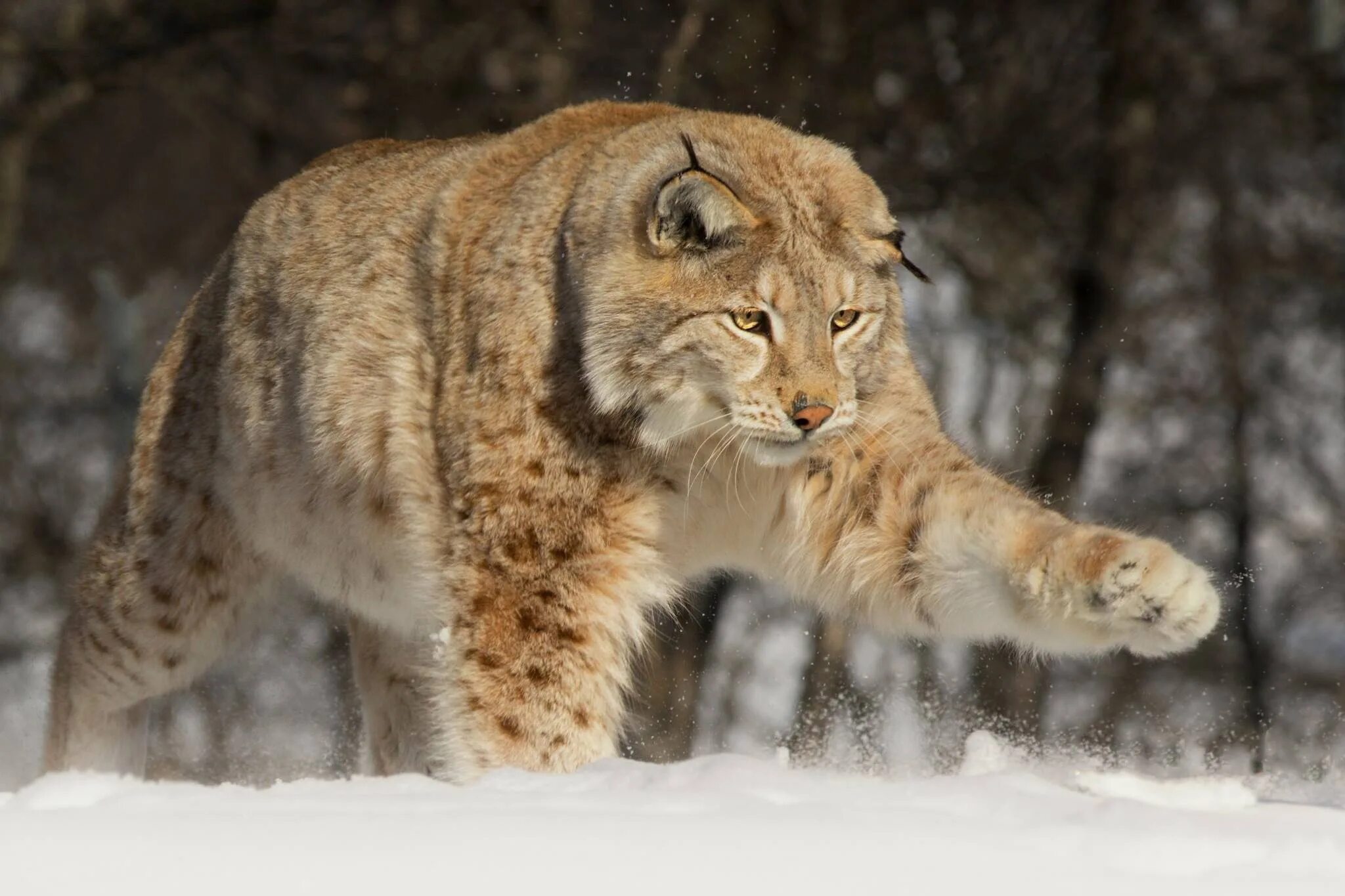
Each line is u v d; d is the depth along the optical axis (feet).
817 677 64.39
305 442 31.83
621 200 28.25
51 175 78.07
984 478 28.12
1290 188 77.71
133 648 36.01
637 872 16.85
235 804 20.33
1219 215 76.18
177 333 36.11
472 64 70.03
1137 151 70.90
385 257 31.24
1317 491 77.97
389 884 16.43
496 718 28.17
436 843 17.71
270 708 67.15
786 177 28.63
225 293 34.78
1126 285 71.56
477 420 28.60
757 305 27.53
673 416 28.04
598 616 28.32
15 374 80.64
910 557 27.96
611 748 28.48
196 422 34.88
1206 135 75.10
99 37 72.54
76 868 16.84
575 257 28.22
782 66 68.23
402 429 30.04
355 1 71.87
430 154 33.04
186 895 16.17
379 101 71.05
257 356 33.35
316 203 33.63
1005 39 72.43
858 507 28.63
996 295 73.56
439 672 29.04
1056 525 26.35
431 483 29.53
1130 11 70.90
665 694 63.98
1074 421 69.67
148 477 35.55
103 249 78.54
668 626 64.34
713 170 28.25
